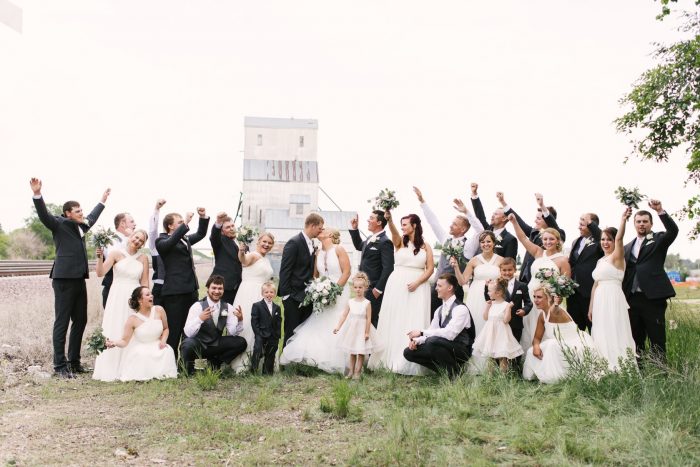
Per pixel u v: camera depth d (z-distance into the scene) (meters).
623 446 4.75
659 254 7.54
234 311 8.16
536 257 8.26
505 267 7.68
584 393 6.32
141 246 8.45
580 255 8.30
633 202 7.16
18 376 7.73
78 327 8.36
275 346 8.13
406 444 4.88
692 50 12.48
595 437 4.96
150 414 5.91
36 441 5.01
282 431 5.28
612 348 7.25
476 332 8.15
